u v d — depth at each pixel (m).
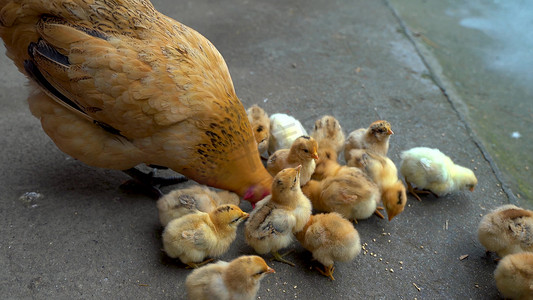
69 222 0.91
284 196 0.86
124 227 0.91
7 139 1.04
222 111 0.85
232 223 0.85
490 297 0.87
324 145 1.04
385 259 0.91
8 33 0.85
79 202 0.94
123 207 0.94
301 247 0.92
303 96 1.25
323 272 0.87
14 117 1.09
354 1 1.79
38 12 0.83
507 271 0.82
